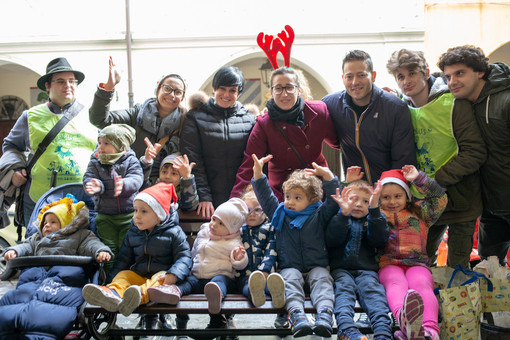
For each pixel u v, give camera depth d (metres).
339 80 12.61
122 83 12.48
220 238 3.51
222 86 4.05
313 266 3.35
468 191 3.74
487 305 3.29
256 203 3.60
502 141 3.63
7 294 3.19
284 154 3.93
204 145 4.06
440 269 3.40
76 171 4.21
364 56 3.70
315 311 3.08
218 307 3.03
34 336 2.91
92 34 12.49
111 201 3.72
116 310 3.00
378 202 3.27
